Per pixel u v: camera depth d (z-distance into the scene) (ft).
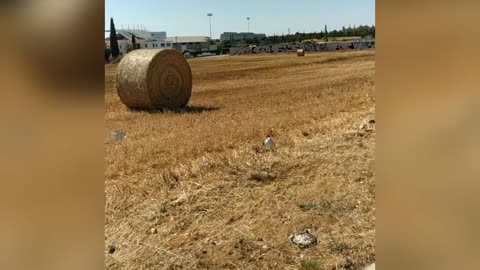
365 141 21.94
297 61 112.98
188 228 13.15
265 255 11.43
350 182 16.33
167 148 22.56
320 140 22.95
